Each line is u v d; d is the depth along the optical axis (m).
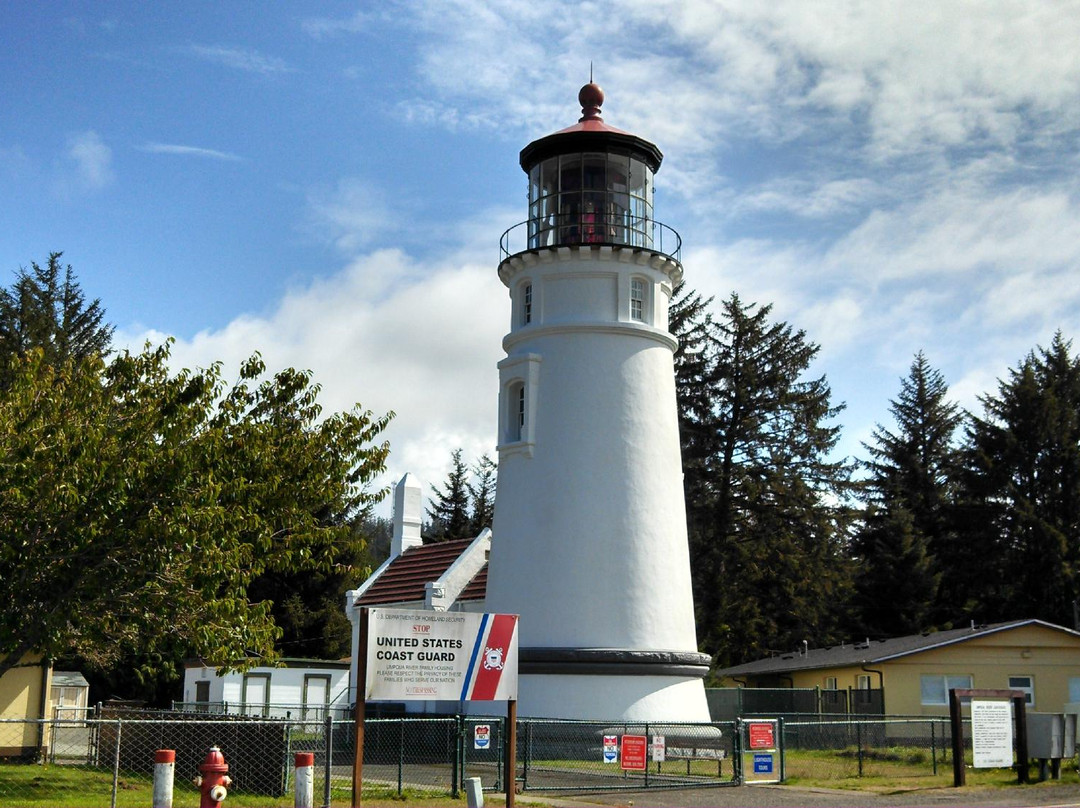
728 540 51.31
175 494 16.34
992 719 21.28
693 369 54.03
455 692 15.16
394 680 14.78
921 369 64.12
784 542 50.91
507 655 15.65
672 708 25.27
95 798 16.31
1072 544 50.88
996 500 54.38
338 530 18.70
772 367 54.12
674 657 25.50
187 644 17.31
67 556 15.93
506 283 28.83
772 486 52.03
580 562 25.66
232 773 18.45
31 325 46.56
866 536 57.31
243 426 17.92
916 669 32.34
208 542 16.38
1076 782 21.23
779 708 38.16
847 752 27.77
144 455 16.36
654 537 26.17
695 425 53.09
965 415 57.88
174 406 16.78
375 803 16.42
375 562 55.62
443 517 66.62
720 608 49.91
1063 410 53.59
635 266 27.36
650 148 28.05
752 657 51.12
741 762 20.61
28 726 23.88
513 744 15.58
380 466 19.28
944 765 24.36
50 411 16.59
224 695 33.59
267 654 17.86
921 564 51.72
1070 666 32.84
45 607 16.28
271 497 18.09
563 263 27.17
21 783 18.20
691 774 22.02
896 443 62.78
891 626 51.94
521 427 27.14
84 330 49.59
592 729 24.61
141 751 21.05
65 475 15.41
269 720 17.38
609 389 26.62
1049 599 50.56
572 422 26.41
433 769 22.67
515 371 27.25
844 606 52.75
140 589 16.52
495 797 17.73
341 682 35.94
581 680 25.05
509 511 26.94
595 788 19.12
